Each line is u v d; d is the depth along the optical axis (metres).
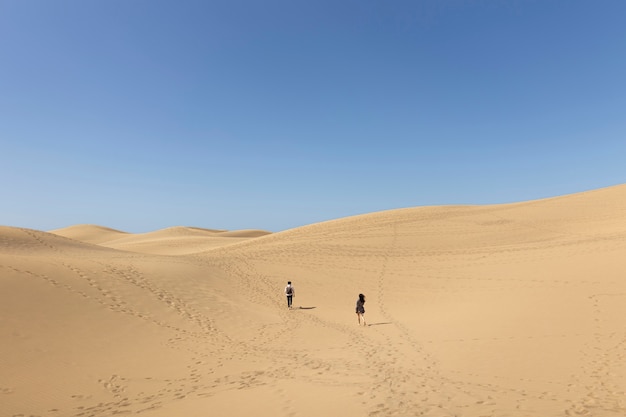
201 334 14.55
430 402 7.41
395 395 7.91
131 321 14.80
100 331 13.42
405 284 23.83
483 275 22.95
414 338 13.16
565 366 9.07
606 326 11.80
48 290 15.61
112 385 9.70
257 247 41.84
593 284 16.78
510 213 45.25
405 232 40.44
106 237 99.00
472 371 9.25
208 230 117.50
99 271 19.70
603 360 9.26
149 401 8.65
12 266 17.17
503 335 12.08
